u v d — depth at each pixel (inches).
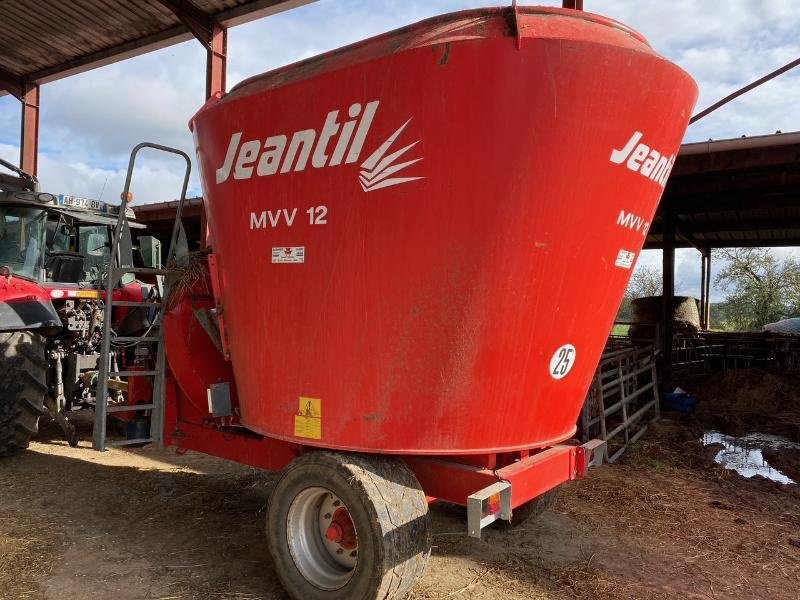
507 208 96.5
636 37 107.4
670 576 134.7
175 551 141.5
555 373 110.4
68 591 120.9
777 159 281.6
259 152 114.7
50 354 227.8
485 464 114.6
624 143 100.6
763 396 350.6
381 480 106.3
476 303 100.0
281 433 118.0
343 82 102.7
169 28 425.1
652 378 309.7
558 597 123.0
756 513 177.0
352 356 107.4
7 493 179.8
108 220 252.4
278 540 117.7
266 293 117.3
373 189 101.8
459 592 123.4
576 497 187.8
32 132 530.3
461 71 94.0
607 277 110.7
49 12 410.6
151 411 172.9
